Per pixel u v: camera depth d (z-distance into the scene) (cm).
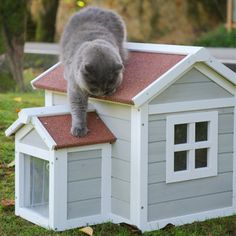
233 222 500
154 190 477
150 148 471
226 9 1980
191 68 482
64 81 540
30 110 480
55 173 465
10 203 521
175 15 1900
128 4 1853
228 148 512
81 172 478
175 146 483
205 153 506
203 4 1956
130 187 476
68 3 1834
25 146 493
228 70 496
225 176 514
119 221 486
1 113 740
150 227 475
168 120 476
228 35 1830
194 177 496
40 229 473
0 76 988
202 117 494
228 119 510
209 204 508
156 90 460
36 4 1905
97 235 464
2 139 664
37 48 1536
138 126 464
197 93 489
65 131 475
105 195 490
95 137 478
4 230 475
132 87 474
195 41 1858
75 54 512
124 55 515
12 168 601
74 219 478
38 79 565
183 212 495
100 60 475
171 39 1869
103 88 472
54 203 468
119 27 553
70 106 484
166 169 480
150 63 493
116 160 486
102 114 495
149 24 1864
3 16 983
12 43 991
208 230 481
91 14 557
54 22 1898
